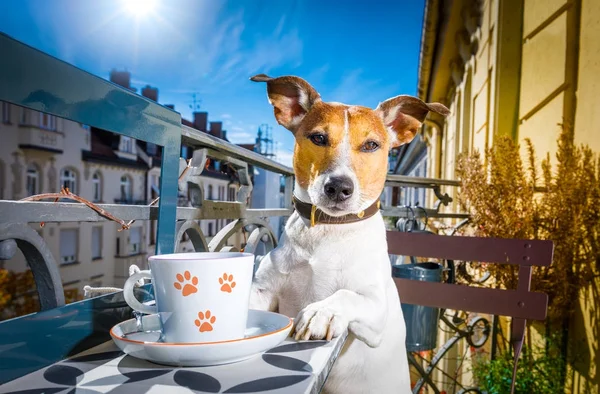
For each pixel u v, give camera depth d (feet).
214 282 2.40
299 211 4.90
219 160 5.99
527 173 12.07
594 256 8.73
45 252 2.66
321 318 3.01
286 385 2.04
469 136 21.85
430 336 8.50
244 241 7.06
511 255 7.14
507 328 12.07
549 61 11.35
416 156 54.24
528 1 13.00
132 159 148.36
